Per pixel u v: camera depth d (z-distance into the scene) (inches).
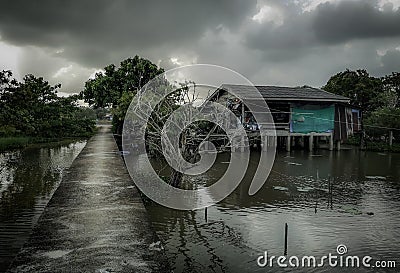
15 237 246.5
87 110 1876.2
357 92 1178.0
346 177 501.7
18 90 900.6
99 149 639.8
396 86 1337.4
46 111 1139.3
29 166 588.4
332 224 283.3
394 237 257.1
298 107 828.0
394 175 524.1
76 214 220.5
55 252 160.7
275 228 273.6
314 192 399.2
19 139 907.4
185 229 271.1
